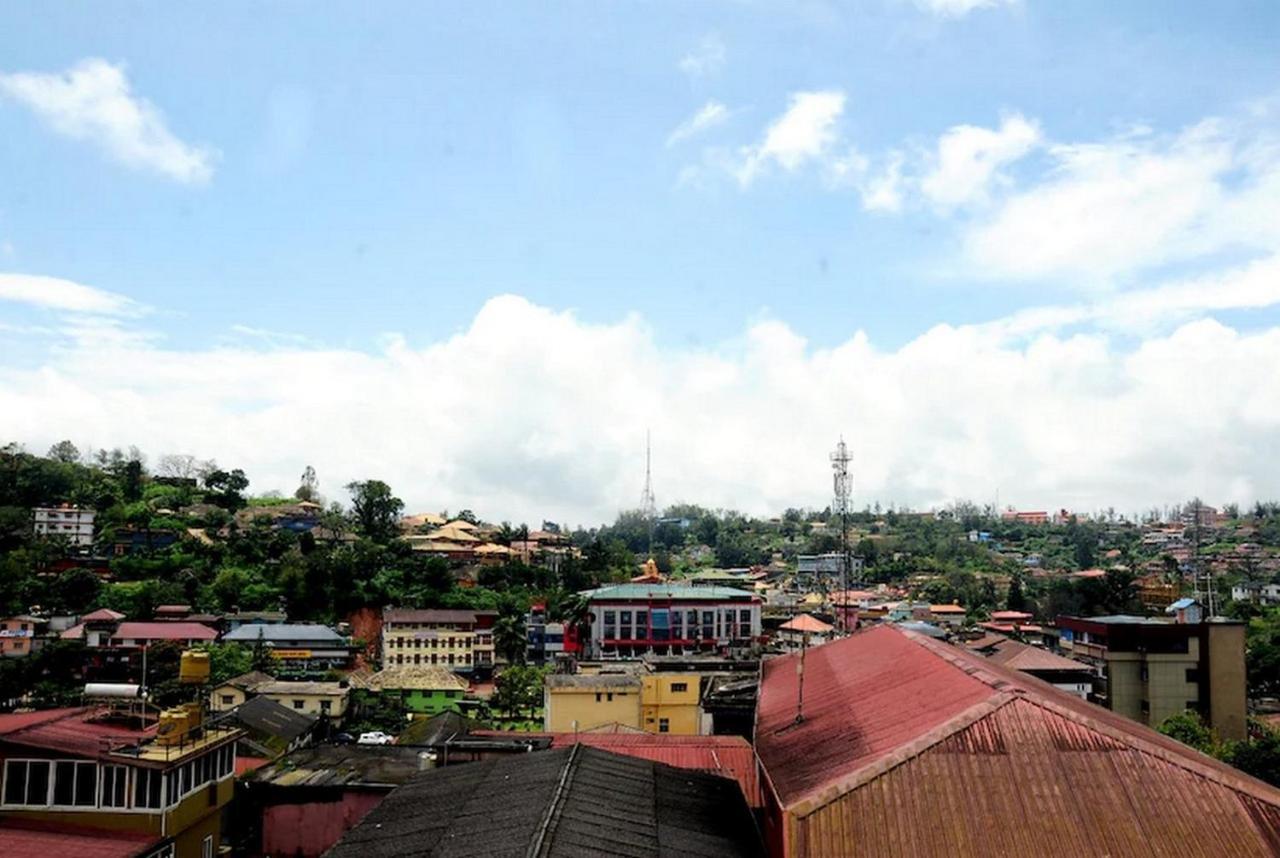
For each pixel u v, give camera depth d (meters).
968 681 38.38
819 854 29.95
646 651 156.25
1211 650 101.12
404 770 59.41
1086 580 187.75
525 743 60.06
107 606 154.25
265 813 55.38
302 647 144.00
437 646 152.00
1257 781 34.28
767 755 40.34
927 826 30.25
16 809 43.28
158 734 45.81
